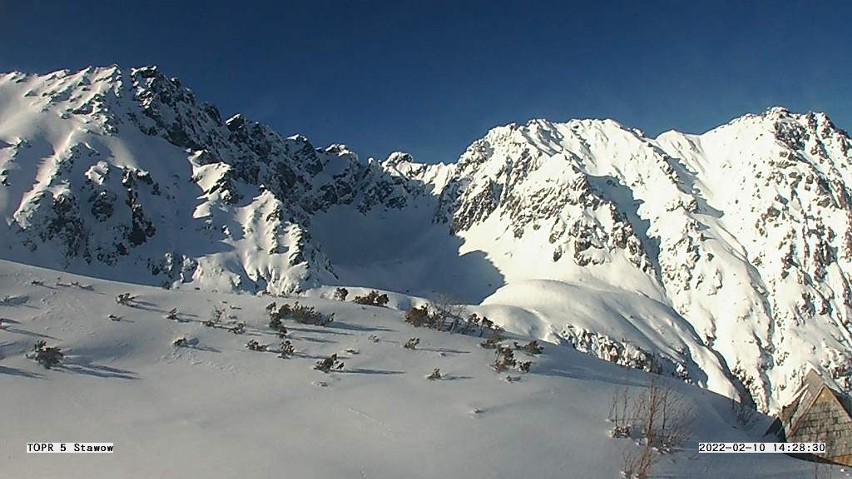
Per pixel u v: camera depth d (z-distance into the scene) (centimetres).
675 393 2720
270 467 1529
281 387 2103
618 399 2452
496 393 2280
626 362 14362
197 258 16462
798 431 2238
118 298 2633
